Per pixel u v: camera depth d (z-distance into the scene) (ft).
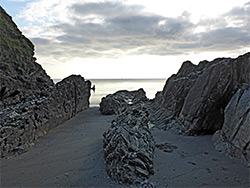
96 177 38.75
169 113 89.45
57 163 45.39
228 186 35.29
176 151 52.90
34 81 78.07
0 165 43.65
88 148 55.16
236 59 60.34
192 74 83.82
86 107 137.90
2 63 66.33
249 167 41.19
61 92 88.17
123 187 34.78
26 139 56.65
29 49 87.30
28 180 37.78
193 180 37.50
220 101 61.98
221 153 50.16
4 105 60.44
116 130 48.34
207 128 64.64
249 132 44.60
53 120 77.87
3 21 80.59
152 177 38.14
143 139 45.16
